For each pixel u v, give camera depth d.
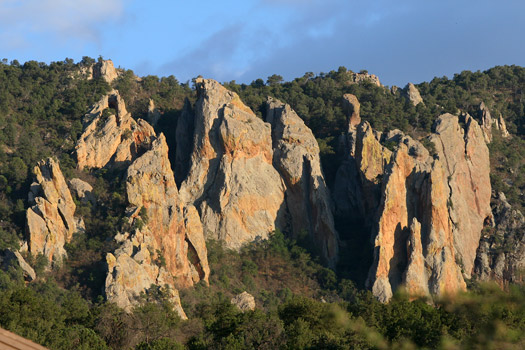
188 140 179.25
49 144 178.38
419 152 179.00
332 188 178.62
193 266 151.00
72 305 118.38
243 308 136.88
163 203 152.38
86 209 152.25
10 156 170.62
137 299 132.25
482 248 177.62
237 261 159.38
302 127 179.88
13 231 144.50
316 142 178.00
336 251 164.12
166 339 102.75
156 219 149.88
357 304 108.56
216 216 163.25
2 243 140.00
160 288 135.88
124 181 154.62
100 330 108.25
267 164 171.88
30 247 142.00
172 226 150.12
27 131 182.38
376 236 155.62
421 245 156.25
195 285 148.38
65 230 147.25
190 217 154.38
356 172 175.88
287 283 157.00
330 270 158.50
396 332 78.75
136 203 150.25
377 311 99.25
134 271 135.25
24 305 104.31
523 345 54.41
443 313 69.56
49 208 146.25
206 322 115.88
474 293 61.56
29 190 155.50
